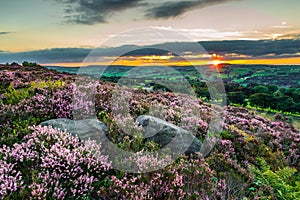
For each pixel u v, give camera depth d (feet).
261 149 28.78
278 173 21.93
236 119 40.81
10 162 16.16
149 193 14.76
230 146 26.48
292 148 33.01
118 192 14.42
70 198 14.53
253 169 21.97
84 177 15.61
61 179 15.43
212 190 16.83
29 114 24.68
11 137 19.90
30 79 42.52
